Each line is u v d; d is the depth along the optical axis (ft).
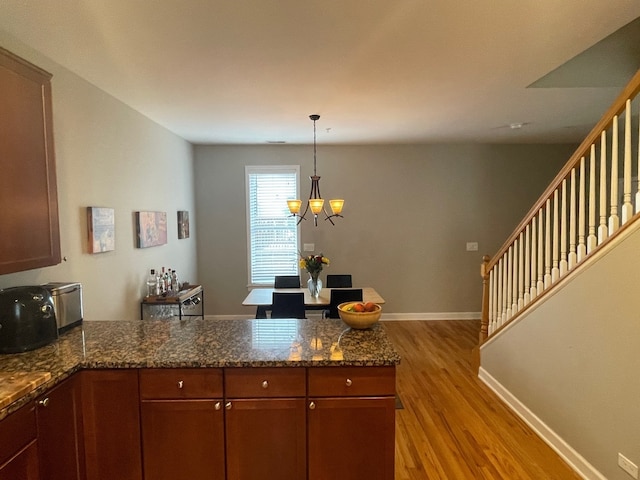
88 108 9.55
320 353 6.31
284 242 19.02
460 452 8.41
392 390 6.16
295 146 18.60
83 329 7.79
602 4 6.18
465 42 7.55
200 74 9.10
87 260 9.53
